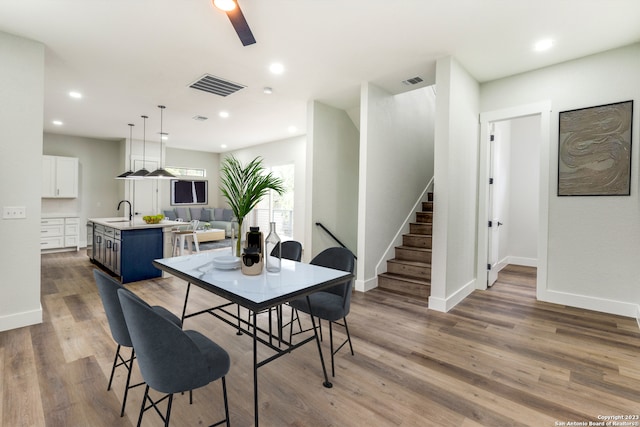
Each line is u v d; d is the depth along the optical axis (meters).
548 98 3.55
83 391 1.93
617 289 3.20
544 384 2.03
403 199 4.83
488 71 3.69
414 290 3.94
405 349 2.51
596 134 3.26
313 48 3.11
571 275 3.46
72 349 2.46
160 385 1.28
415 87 4.20
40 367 2.20
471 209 3.96
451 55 3.27
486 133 4.04
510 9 2.47
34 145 2.88
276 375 2.14
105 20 2.60
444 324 3.01
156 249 4.71
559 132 3.48
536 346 2.55
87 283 4.37
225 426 1.66
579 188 3.37
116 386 1.99
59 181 6.84
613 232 3.21
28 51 2.86
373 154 4.12
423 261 4.34
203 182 9.59
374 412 1.76
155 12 2.50
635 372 2.17
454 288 3.56
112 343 2.57
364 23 2.67
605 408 1.80
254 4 2.40
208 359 1.42
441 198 3.36
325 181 4.80
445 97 3.31
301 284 1.82
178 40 2.94
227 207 9.77
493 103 3.96
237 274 2.03
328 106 4.84
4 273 2.75
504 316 3.20
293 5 2.42
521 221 5.90
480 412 1.77
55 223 6.79
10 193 2.75
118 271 4.52
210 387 2.00
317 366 2.26
